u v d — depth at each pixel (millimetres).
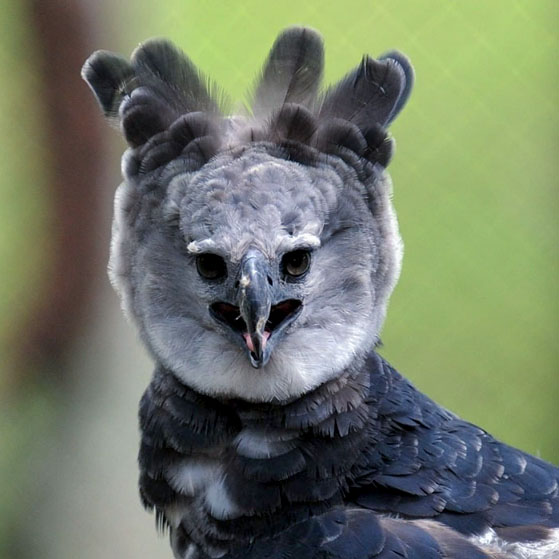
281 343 7691
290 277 7695
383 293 7738
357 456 7695
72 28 8125
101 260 8188
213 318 7699
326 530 7672
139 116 7734
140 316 7730
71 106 8148
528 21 8938
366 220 7723
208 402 7711
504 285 8891
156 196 7719
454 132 8930
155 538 8227
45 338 8211
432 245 8922
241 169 7699
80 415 8219
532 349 8828
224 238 7684
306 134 7719
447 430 7719
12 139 8188
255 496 7688
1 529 8234
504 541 7672
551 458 8523
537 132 8969
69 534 8227
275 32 8336
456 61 8891
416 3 8719
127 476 8219
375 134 7738
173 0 8211
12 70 8164
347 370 7707
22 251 8227
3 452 8234
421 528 7672
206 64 8297
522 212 8969
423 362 8766
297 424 7695
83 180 8172
